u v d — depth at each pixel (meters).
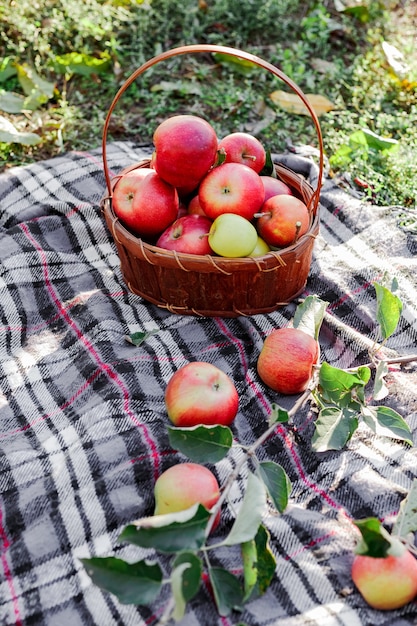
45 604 1.13
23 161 2.49
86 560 1.02
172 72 2.93
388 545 1.05
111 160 2.27
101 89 2.91
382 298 1.48
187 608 1.12
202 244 1.59
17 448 1.40
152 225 1.66
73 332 1.71
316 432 1.36
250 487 1.15
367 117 2.68
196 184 1.64
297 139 2.62
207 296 1.66
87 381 1.55
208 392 1.36
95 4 3.11
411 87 2.87
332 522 1.28
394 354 1.66
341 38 3.28
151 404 1.49
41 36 3.05
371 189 2.24
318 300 1.62
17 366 1.63
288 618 1.11
